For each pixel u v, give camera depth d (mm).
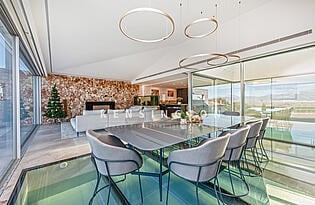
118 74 9203
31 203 1837
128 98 10969
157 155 3275
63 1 2844
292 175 2521
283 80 4090
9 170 2613
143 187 2178
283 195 1991
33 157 3252
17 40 2920
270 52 3832
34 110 7332
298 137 3945
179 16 4047
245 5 3863
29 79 6004
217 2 3652
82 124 5262
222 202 1765
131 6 3264
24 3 2238
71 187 2205
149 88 12133
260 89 4551
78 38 4484
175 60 6840
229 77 5121
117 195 1997
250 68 4578
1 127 2479
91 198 1830
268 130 4383
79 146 4059
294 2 3383
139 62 7969
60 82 8367
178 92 14289
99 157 1576
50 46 4750
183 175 1555
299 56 3705
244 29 4285
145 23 4102
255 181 2336
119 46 5613
